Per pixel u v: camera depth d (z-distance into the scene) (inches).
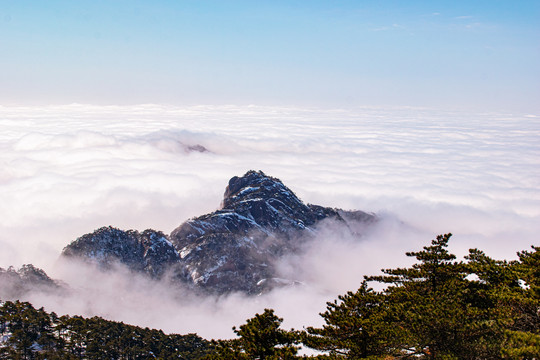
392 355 1237.1
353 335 1237.1
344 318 1263.5
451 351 1087.0
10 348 3383.4
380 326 1173.7
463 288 1230.9
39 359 3270.2
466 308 1120.8
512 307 1101.1
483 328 1061.1
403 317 1168.8
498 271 1266.0
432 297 1200.8
